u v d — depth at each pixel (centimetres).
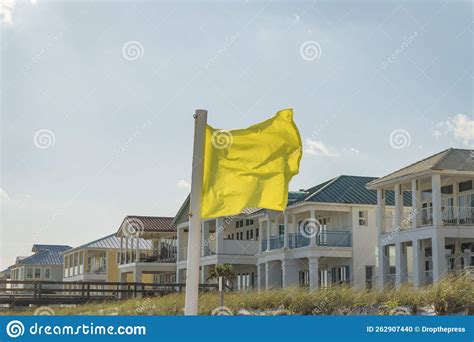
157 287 3416
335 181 3525
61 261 5828
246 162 992
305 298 1905
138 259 4706
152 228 4772
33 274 5738
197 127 975
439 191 2705
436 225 2681
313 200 3328
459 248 2841
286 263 3444
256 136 997
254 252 4078
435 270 2658
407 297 1755
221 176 988
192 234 961
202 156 972
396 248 2942
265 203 992
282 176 998
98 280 5159
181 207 4647
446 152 2836
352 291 1908
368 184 3141
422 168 2791
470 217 2786
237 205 986
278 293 2011
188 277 954
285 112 1002
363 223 3375
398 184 2969
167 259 4769
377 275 3281
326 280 3500
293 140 1002
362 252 3322
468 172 2706
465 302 1630
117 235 4944
